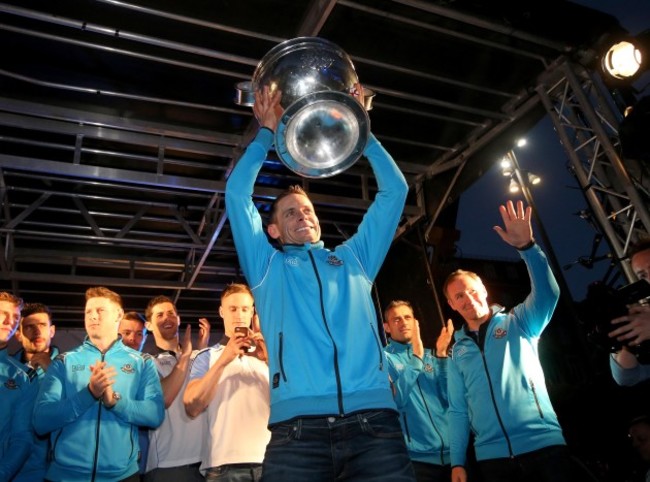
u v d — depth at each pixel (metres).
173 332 3.94
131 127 5.64
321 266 1.88
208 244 7.07
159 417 2.81
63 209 6.70
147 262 7.99
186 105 5.34
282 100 2.00
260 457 2.94
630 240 4.67
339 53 2.09
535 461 2.71
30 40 4.68
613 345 2.14
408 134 6.36
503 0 4.70
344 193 7.23
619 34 5.04
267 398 3.18
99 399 2.67
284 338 1.72
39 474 3.06
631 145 4.24
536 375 2.96
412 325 4.19
